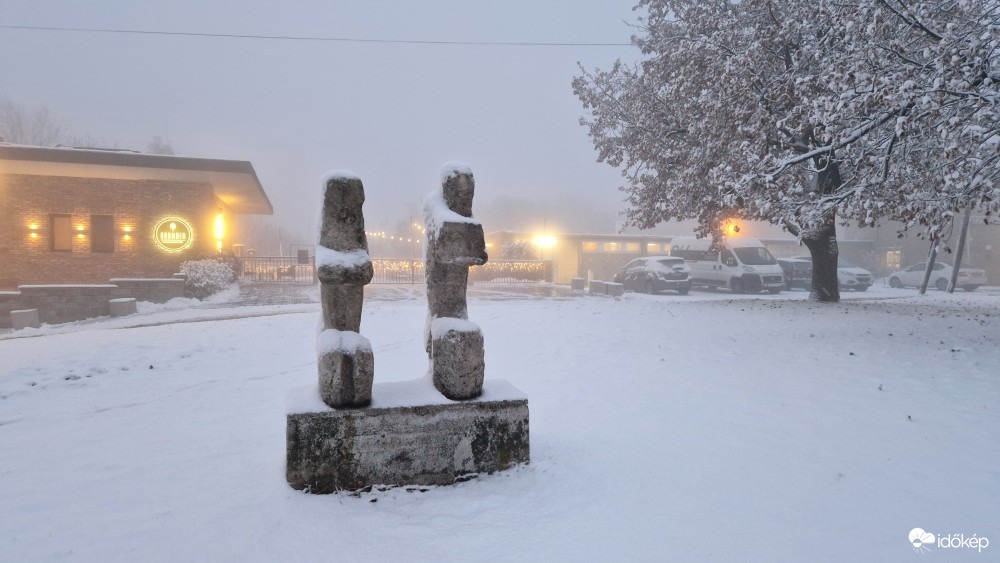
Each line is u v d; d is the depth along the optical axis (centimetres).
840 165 1441
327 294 356
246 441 451
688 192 1537
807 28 1174
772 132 1345
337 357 341
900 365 714
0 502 335
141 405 571
